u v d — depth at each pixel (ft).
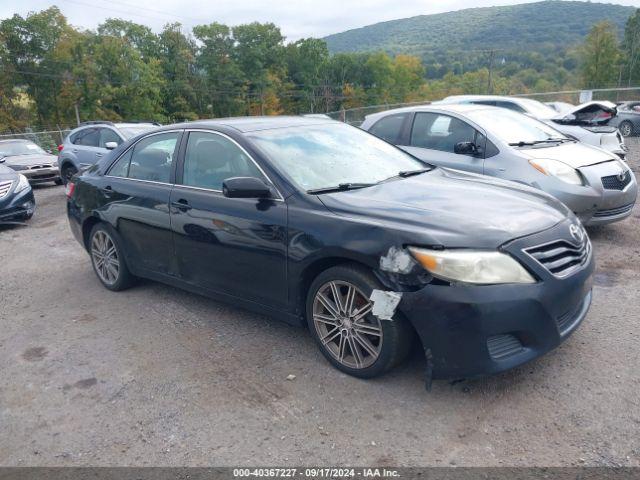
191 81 251.39
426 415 9.98
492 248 9.77
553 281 10.05
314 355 12.50
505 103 40.22
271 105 274.57
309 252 11.27
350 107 308.60
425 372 10.75
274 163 12.67
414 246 9.93
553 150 20.36
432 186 12.66
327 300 11.46
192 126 14.96
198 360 12.71
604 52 265.75
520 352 10.03
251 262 12.58
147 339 14.02
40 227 29.94
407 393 10.68
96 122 40.70
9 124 177.78
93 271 20.35
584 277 10.78
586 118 34.60
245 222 12.50
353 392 10.85
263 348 13.04
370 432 9.64
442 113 22.71
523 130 21.95
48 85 188.34
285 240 11.74
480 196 11.90
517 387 10.66
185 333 14.21
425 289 9.76
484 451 8.97
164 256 15.14
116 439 10.00
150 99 208.85
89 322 15.40
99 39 197.77
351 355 11.54
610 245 19.53
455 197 11.76
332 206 11.39
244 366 12.26
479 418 9.80
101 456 9.55
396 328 10.29
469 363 9.74
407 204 11.19
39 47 186.70
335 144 14.39
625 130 63.10
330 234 10.95
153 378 12.07
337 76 322.14
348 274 10.75
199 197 13.80
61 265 21.65
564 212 11.80
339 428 9.82
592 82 269.23
